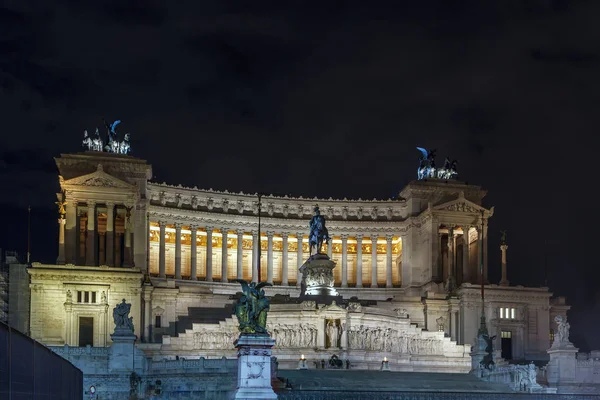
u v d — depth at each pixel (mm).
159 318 143875
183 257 171125
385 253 180750
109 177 152000
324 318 129125
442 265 174625
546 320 152750
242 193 172375
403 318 137000
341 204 177250
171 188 165500
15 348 46562
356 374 112688
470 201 169000
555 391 104750
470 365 137125
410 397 90312
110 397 105312
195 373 102562
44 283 136500
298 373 111625
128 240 152250
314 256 144125
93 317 137875
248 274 176875
